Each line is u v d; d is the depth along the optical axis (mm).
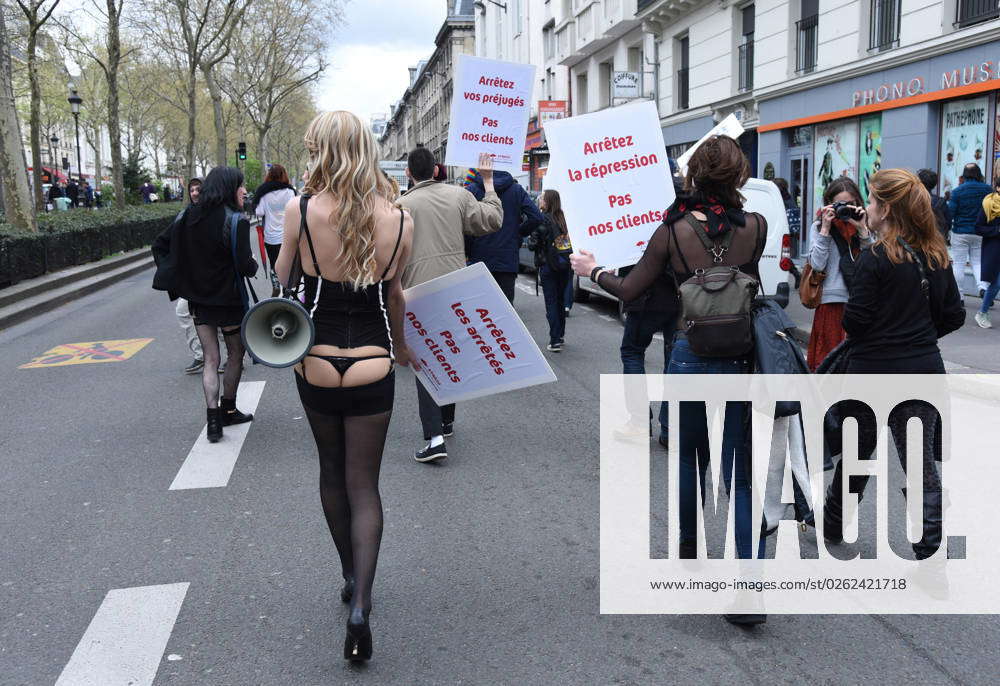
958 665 3133
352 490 3275
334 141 3049
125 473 5531
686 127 23438
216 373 6191
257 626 3516
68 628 3525
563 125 4750
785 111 18594
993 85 12742
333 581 3926
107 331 11539
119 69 52188
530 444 6047
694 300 3359
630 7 25797
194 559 4184
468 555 4188
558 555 4176
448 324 3994
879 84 15500
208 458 5781
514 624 3506
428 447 5594
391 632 3459
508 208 7027
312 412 3246
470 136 6719
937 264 3629
